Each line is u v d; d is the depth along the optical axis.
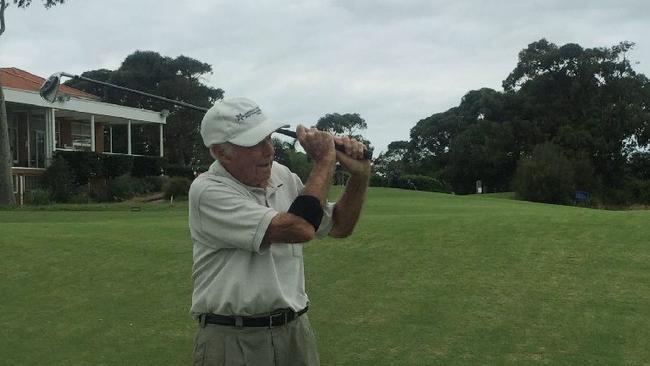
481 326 5.50
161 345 5.43
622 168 50.47
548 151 43.31
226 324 2.44
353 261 7.59
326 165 2.43
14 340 5.64
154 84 48.41
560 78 53.56
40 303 6.66
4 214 16.83
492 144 52.31
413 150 67.56
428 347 5.10
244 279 2.39
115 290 6.99
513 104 54.22
